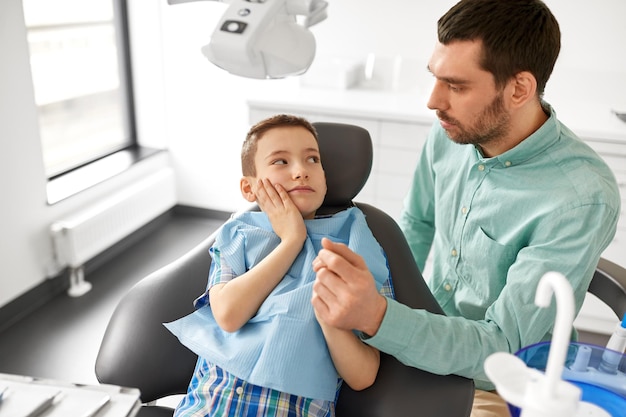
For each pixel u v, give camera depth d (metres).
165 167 3.37
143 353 1.11
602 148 2.24
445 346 0.89
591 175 1.00
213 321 1.08
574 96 2.75
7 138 2.23
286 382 0.93
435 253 1.35
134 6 3.08
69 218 2.60
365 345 1.00
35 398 0.73
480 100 0.98
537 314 0.93
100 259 2.85
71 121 3.02
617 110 2.55
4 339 2.24
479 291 1.18
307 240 1.10
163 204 3.24
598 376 0.63
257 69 0.82
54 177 2.76
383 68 2.95
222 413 0.97
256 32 0.78
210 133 3.25
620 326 0.95
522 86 0.97
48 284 2.54
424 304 1.17
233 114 3.16
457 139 1.06
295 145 1.14
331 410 1.02
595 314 2.36
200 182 3.38
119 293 2.59
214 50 0.80
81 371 2.08
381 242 1.22
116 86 3.25
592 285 1.19
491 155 1.13
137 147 3.34
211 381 1.01
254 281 1.02
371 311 0.83
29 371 2.06
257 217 1.17
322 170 1.17
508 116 1.01
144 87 3.23
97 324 2.36
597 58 2.67
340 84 2.92
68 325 2.35
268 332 0.98
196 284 1.20
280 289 1.03
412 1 2.80
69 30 2.88
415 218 1.46
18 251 2.35
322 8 0.89
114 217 2.77
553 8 2.65
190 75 3.15
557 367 0.44
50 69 2.82
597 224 0.96
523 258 0.99
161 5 3.05
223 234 1.14
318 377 0.95
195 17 3.02
